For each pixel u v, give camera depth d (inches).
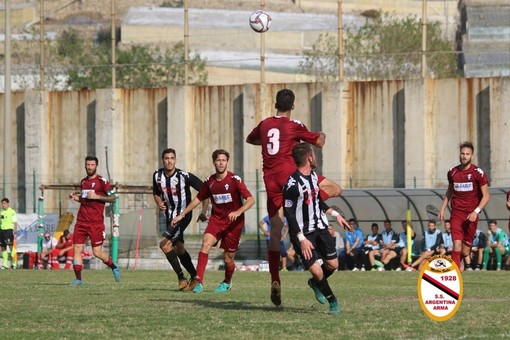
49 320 1197.7
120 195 4350.4
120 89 4650.6
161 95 4616.1
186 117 4557.1
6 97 4055.1
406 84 4284.0
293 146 1298.0
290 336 1019.3
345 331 1057.5
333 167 4370.1
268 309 1315.2
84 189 2012.8
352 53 7327.8
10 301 1501.0
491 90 4183.1
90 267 3395.7
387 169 4338.1
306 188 1182.9
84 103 4731.8
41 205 3422.7
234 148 4522.6
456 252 1921.8
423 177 4259.4
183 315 1232.8
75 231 2032.5
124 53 7573.8
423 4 4303.6
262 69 4480.8
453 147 4264.3
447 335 1025.5
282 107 1320.1
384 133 4340.6
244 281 2245.3
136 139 4648.1
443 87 4271.7
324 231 1206.3
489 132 4207.7
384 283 2129.7
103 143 4633.4
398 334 1032.8
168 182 1806.1
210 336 1027.9
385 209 3486.7
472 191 1916.8
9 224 3373.5
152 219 3627.0
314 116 4431.6
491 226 2970.0
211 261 3415.4
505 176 4163.4
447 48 7731.3
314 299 1520.7
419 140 4261.8
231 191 1721.2
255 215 4252.0
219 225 1738.4
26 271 2859.3
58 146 4771.2
